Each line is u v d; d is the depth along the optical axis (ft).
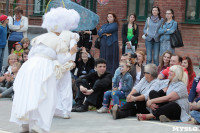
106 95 26.63
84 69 31.35
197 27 48.16
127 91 26.25
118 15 52.80
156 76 24.95
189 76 28.09
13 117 18.88
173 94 23.21
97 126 21.68
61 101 24.18
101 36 36.83
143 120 23.50
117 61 36.73
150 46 37.29
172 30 35.53
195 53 48.29
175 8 48.98
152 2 51.42
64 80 24.20
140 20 51.55
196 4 48.57
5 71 34.24
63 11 21.07
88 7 55.06
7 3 44.93
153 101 23.44
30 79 18.66
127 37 37.27
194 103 22.65
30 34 45.47
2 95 31.94
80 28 36.52
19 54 36.81
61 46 20.04
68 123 22.62
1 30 39.34
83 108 27.22
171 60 27.71
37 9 56.49
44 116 18.56
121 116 24.08
